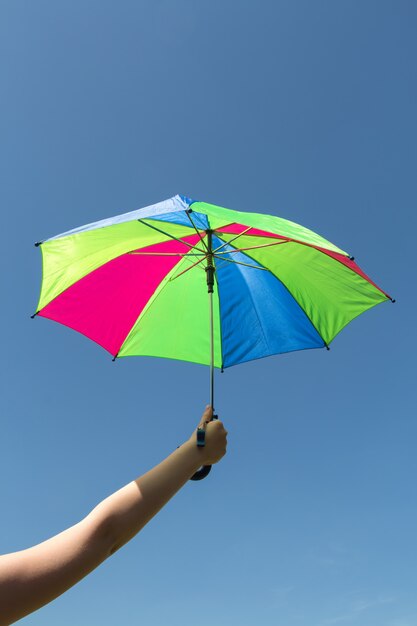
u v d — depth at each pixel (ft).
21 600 4.00
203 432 5.33
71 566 4.25
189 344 11.32
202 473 5.34
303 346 11.03
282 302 11.44
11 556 4.15
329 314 11.14
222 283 11.86
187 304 11.72
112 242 11.10
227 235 11.47
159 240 11.59
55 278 10.57
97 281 11.22
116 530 4.53
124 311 11.42
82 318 10.90
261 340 11.17
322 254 11.02
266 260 11.71
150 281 11.88
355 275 10.77
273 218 9.66
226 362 11.09
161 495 4.83
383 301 10.89
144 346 11.25
